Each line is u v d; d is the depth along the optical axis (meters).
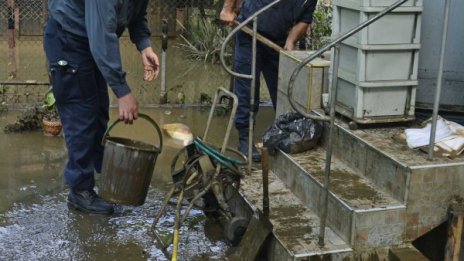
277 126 4.62
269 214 3.99
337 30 4.49
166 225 4.27
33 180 4.89
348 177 4.07
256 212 3.87
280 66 5.10
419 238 3.96
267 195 3.77
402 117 4.35
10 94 6.91
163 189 4.81
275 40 5.32
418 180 3.66
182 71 8.63
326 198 3.55
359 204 3.68
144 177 4.14
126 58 9.15
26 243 3.98
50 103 5.83
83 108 4.29
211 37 9.23
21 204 4.50
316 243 3.65
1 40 9.48
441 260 4.00
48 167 5.15
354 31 3.42
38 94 6.94
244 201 4.19
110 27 3.93
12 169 5.07
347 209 3.65
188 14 9.87
